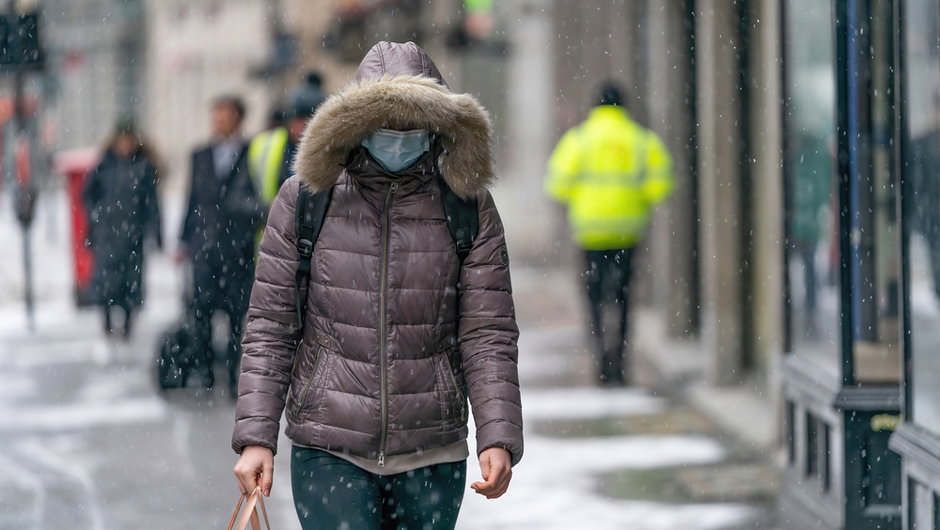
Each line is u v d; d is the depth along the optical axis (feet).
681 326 107.55
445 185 34.17
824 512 54.49
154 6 408.26
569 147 93.20
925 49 45.27
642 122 134.00
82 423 80.74
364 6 198.80
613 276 92.53
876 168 53.01
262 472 33.63
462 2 200.95
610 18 148.56
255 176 85.71
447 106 32.94
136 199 115.34
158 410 84.43
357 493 33.50
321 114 33.09
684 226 108.99
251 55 343.67
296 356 34.65
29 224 123.85
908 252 46.88
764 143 88.38
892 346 53.01
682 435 75.87
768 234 85.61
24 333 120.88
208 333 90.12
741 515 58.75
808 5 56.70
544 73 190.90
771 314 77.00
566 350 107.76
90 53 413.18
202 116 377.30
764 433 74.95
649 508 60.13
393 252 33.65
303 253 34.04
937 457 44.24
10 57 123.54
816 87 56.08
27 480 66.80
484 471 33.65
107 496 63.52
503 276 34.47
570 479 65.51
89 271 135.74
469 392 34.32
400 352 33.65
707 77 92.89
